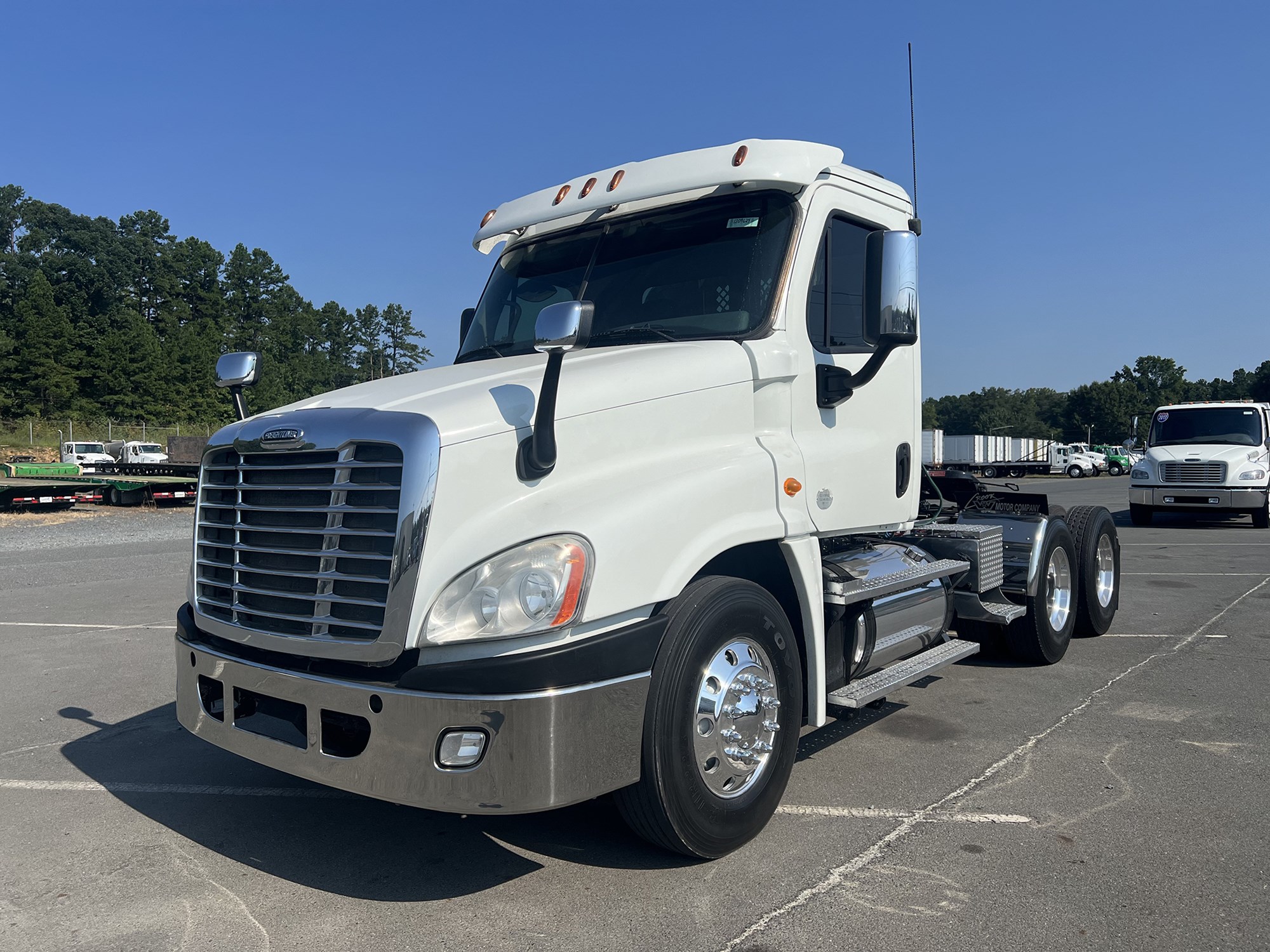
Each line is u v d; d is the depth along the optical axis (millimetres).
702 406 3613
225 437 3504
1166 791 4109
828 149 4285
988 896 3152
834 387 4152
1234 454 17938
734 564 3787
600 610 2961
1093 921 2986
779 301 3969
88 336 78125
